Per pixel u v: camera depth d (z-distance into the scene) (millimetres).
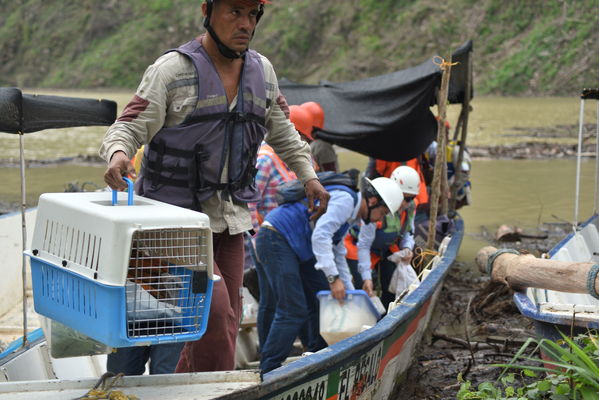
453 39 102938
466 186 13719
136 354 5789
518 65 93562
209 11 5098
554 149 33688
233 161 5297
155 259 4734
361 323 7832
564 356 6395
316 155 12094
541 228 17156
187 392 4492
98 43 130375
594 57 90875
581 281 6738
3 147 37219
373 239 8875
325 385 5605
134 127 4996
